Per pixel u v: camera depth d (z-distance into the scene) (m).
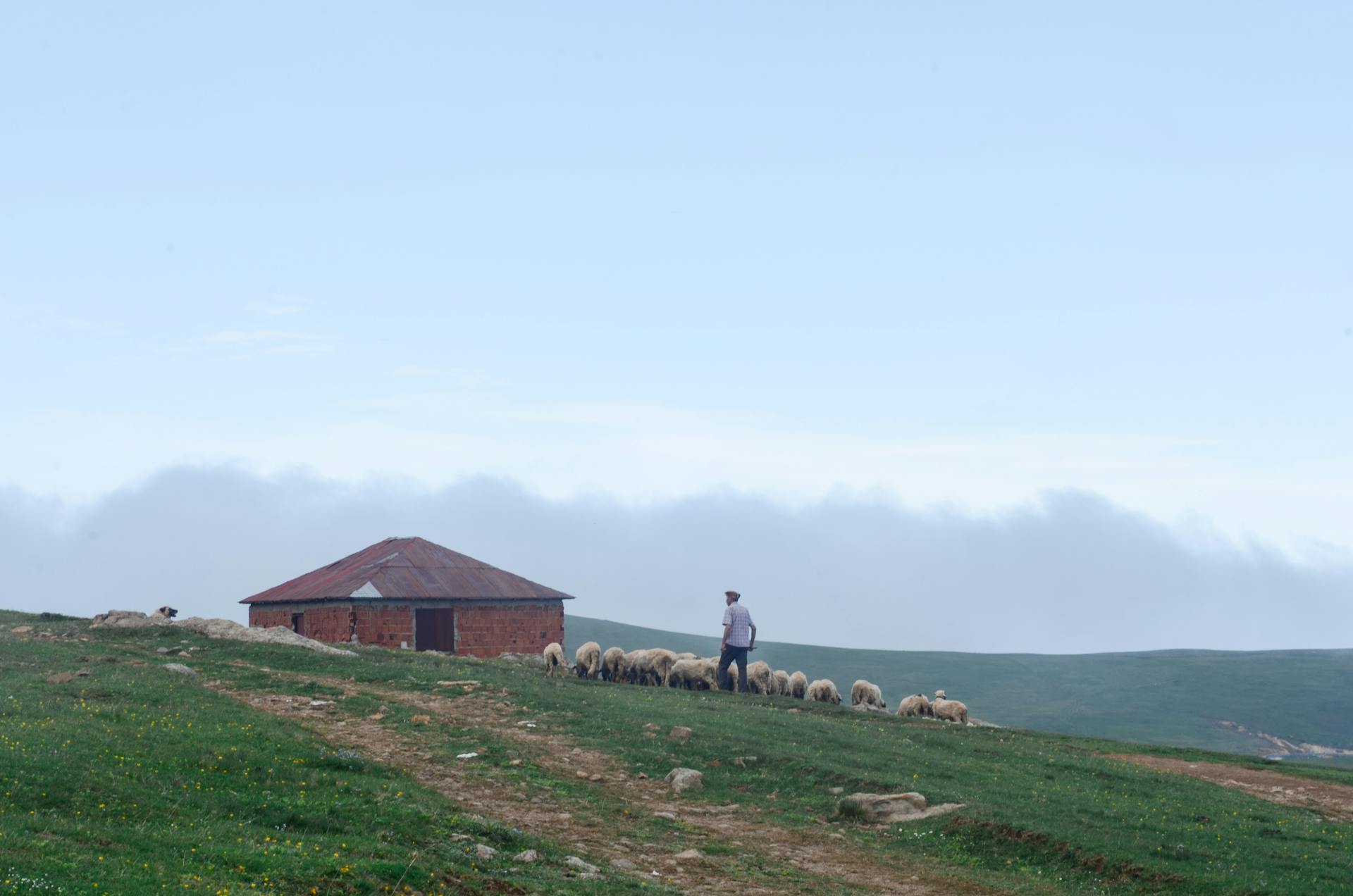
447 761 24.75
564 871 17.78
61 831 14.62
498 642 59.50
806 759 26.83
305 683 31.50
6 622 39.56
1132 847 21.05
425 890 15.25
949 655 150.75
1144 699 115.12
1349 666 129.00
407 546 63.34
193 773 19.12
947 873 20.44
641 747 27.53
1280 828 23.78
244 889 13.62
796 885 18.95
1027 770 28.31
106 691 25.12
